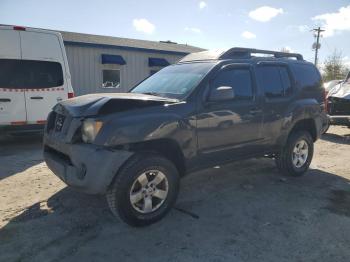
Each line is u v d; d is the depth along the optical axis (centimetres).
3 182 544
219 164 479
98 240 364
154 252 343
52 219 411
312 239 372
